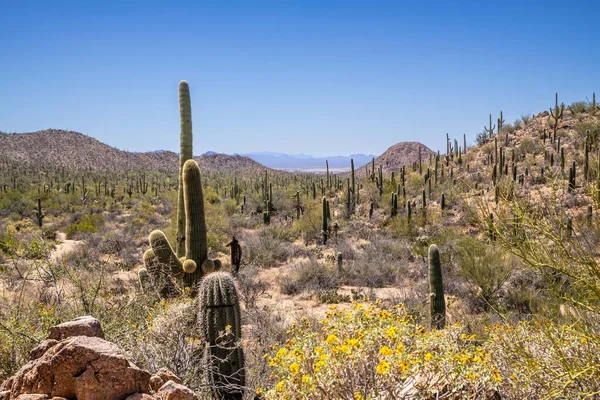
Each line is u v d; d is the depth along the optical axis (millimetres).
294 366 3240
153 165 176125
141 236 27312
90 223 30516
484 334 5441
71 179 90125
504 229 3588
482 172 34906
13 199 46750
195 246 9352
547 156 34250
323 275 16500
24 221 34094
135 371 3234
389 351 3051
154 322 5453
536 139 41188
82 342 3162
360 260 19281
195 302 6086
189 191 9367
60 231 32969
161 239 8938
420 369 3432
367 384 3281
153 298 6395
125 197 55094
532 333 3979
